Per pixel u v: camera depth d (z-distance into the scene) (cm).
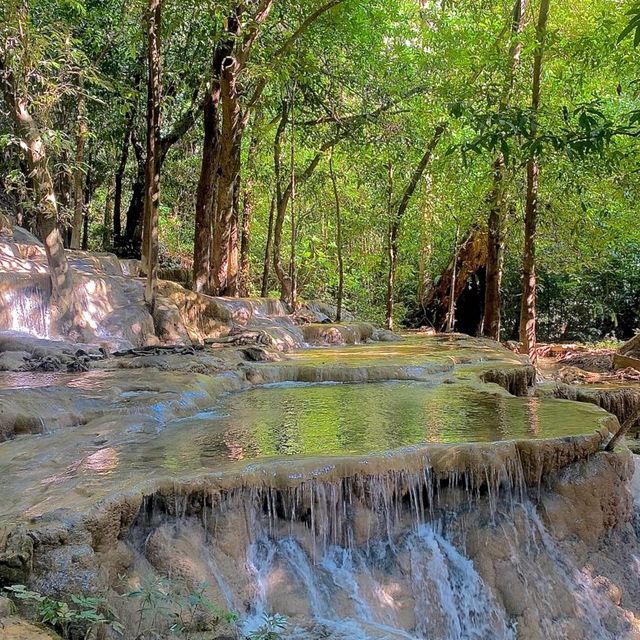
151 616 366
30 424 595
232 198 1553
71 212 1235
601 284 2236
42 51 1008
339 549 487
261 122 1789
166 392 726
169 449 546
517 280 2286
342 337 1401
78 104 1448
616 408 1004
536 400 787
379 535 500
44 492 430
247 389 881
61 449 543
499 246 1606
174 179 2327
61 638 307
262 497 469
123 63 1770
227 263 1566
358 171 1961
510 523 538
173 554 414
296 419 677
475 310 2308
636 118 558
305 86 1700
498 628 504
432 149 1741
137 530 424
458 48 1507
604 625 539
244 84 1548
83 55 1077
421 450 527
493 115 590
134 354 972
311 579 463
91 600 326
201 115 1919
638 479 659
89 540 372
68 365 846
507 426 632
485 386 895
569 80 1295
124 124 1927
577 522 571
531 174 1229
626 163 1198
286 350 1248
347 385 912
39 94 1032
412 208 2016
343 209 2133
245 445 559
